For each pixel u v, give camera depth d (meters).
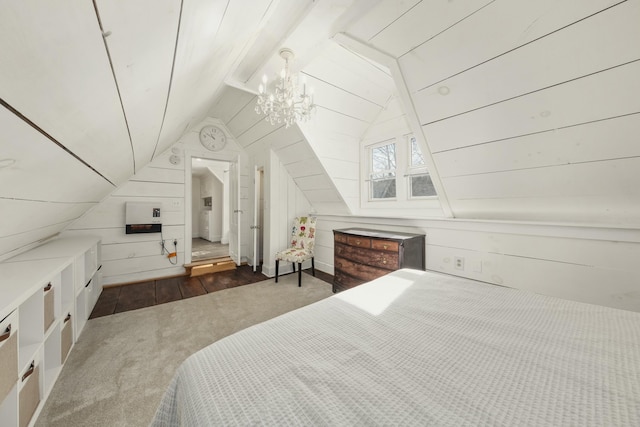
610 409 0.47
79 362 1.56
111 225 3.03
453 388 0.53
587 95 1.12
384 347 0.68
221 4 0.82
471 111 1.45
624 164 1.23
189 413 0.50
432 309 0.93
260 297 2.66
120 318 2.17
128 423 1.15
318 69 2.03
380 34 1.38
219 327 2.03
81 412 1.20
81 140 0.86
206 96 2.15
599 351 0.66
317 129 2.58
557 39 1.03
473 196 1.90
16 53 0.35
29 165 0.69
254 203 3.73
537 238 1.70
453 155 1.73
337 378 0.56
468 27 1.16
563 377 0.56
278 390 0.52
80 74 0.54
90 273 2.18
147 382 1.40
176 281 3.19
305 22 1.35
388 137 2.70
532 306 0.96
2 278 1.17
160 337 1.87
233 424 0.44
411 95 1.58
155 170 3.29
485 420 0.44
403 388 0.53
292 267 3.58
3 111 0.43
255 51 1.71
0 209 0.79
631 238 1.37
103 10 0.43
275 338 0.73
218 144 3.80
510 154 1.51
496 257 1.89
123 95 0.83
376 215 2.74
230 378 0.56
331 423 0.43
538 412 0.47
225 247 5.18
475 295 1.06
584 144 1.26
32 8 0.31
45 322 1.25
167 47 0.78
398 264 2.04
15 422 0.96
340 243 2.62
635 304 1.37
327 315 0.88
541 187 1.56
